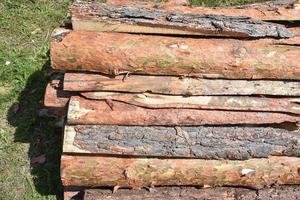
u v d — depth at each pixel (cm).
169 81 199
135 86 198
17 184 232
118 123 198
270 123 200
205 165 202
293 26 211
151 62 196
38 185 232
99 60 196
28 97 271
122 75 200
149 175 203
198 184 207
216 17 202
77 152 198
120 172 202
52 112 257
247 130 200
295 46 202
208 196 209
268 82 201
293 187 211
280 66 197
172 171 202
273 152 201
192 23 200
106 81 199
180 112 198
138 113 197
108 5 207
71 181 204
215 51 197
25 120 259
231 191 210
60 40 198
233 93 199
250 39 203
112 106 198
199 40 201
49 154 244
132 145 198
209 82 200
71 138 198
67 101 208
